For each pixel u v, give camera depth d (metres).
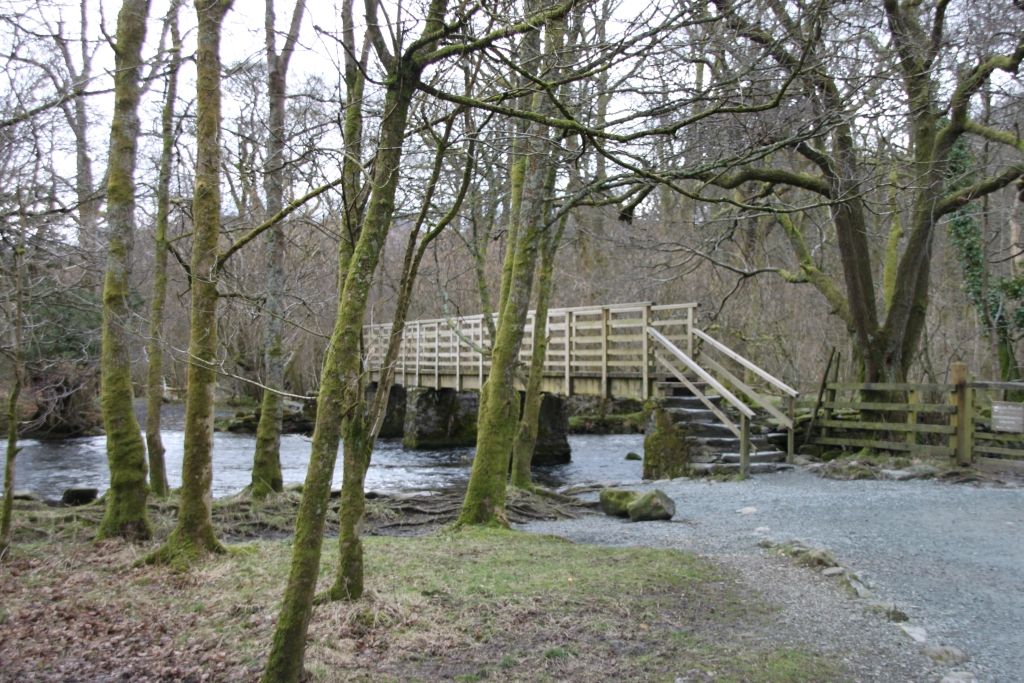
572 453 22.09
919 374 22.45
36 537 8.01
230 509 10.20
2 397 15.96
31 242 9.06
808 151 12.28
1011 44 12.28
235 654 4.73
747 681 4.55
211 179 6.80
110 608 5.60
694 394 14.92
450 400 25.05
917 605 6.09
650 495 10.22
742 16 6.88
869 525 9.12
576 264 28.09
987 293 17.48
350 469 5.48
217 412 33.00
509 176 11.84
